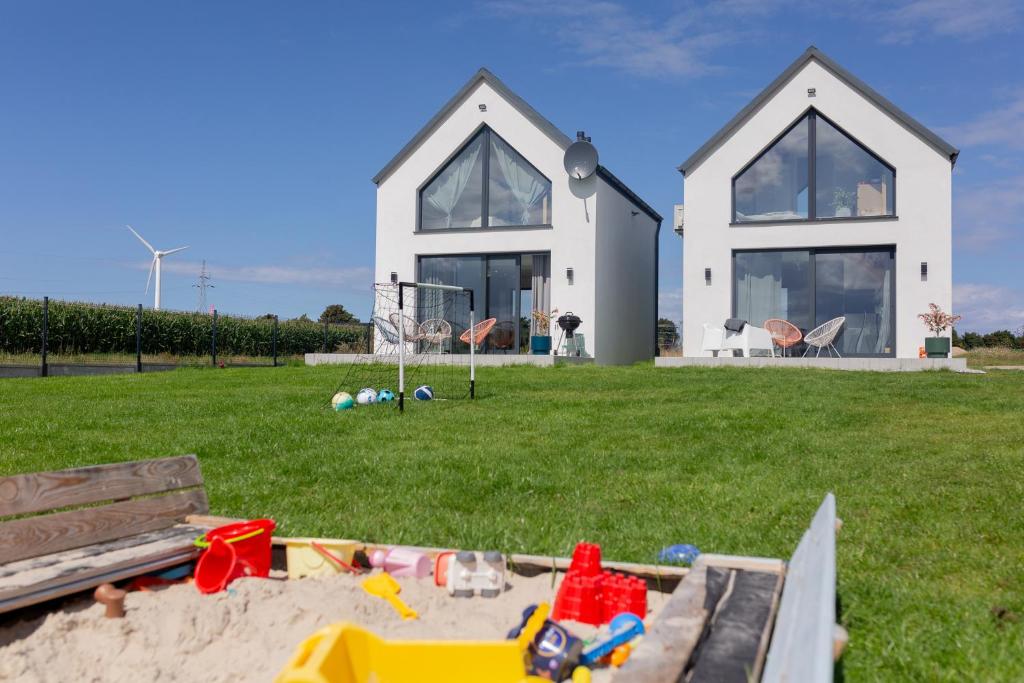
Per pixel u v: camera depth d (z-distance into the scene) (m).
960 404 9.80
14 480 3.37
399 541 4.25
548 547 4.12
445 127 19.84
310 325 32.97
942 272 16.47
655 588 3.41
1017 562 3.94
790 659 1.85
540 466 6.35
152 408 10.05
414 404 10.26
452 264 19.95
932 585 3.60
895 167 16.77
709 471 6.20
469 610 3.16
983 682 2.62
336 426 8.44
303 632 2.88
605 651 2.74
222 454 6.94
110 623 2.93
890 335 16.88
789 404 9.83
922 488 5.50
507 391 11.74
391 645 2.15
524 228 19.20
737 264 17.88
